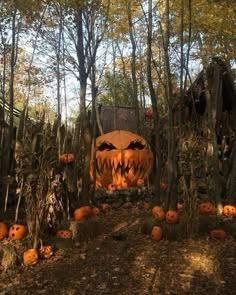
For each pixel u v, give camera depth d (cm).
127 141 1189
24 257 585
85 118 804
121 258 612
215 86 977
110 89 2234
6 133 982
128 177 1158
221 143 1161
